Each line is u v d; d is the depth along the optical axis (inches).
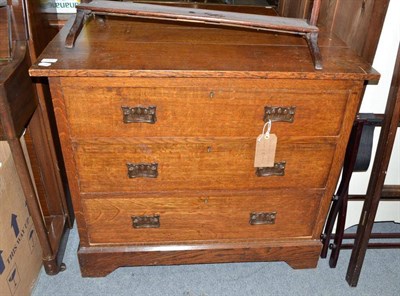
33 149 58.4
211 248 58.2
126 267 62.7
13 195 51.1
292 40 52.6
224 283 60.6
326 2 59.1
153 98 45.1
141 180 51.3
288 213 56.6
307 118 48.1
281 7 67.8
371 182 53.4
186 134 48.0
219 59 45.8
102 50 46.6
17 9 47.3
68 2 61.0
